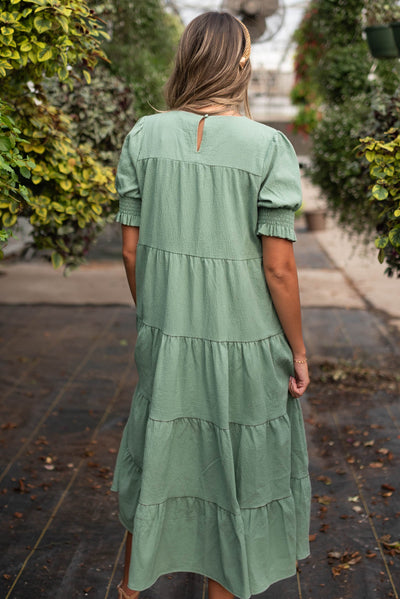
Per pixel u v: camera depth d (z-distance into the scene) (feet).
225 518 5.25
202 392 5.21
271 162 4.93
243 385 5.16
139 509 5.24
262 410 5.20
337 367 15.15
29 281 24.27
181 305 5.15
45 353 16.29
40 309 20.57
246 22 16.74
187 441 5.33
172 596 7.27
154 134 5.27
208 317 5.09
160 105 14.64
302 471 5.64
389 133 7.20
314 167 14.98
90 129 10.28
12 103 7.93
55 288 23.36
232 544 5.24
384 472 10.16
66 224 9.12
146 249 5.36
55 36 6.75
